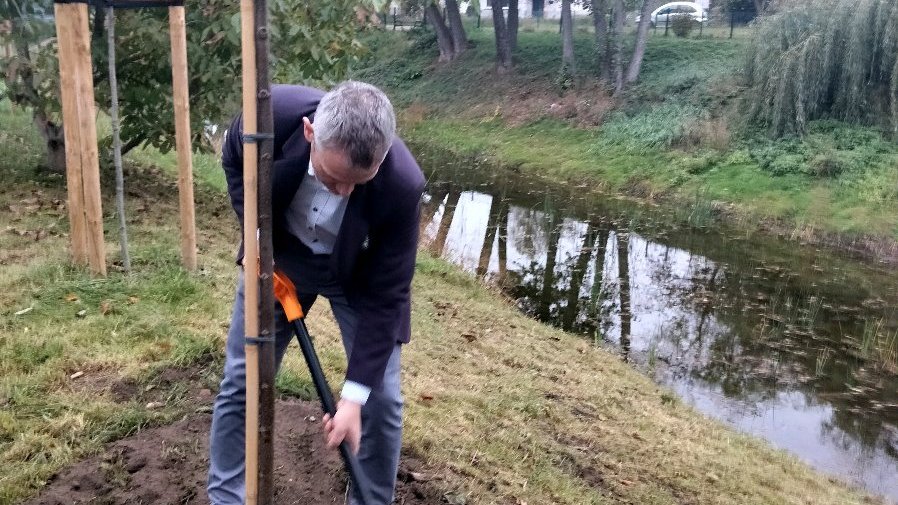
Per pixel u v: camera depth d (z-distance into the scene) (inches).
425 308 267.1
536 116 852.6
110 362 150.6
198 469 121.6
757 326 357.7
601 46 879.1
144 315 172.9
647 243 493.7
